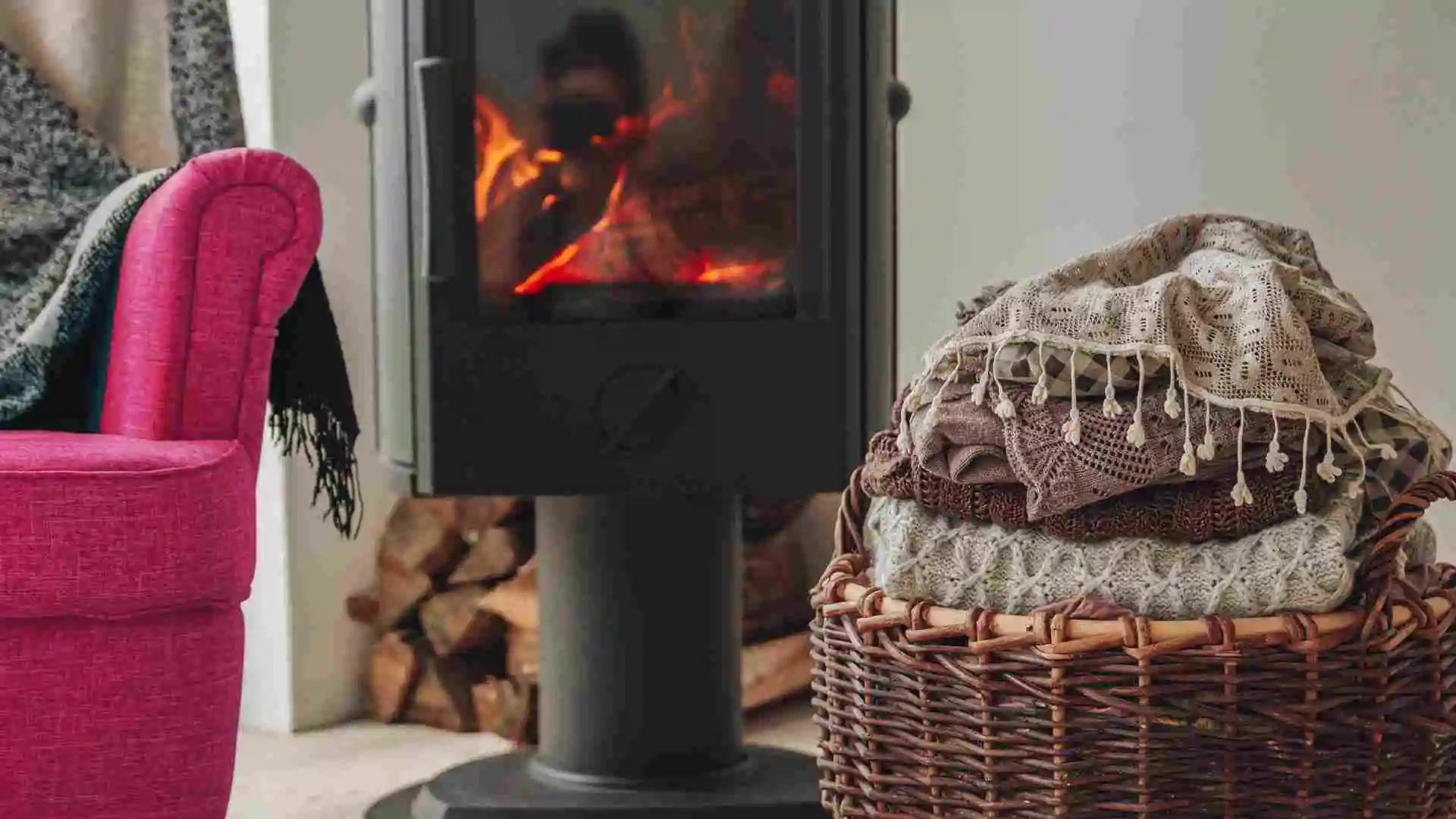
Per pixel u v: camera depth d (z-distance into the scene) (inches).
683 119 64.3
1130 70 80.7
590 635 65.9
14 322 65.8
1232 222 47.2
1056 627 38.4
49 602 50.8
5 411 61.2
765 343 62.3
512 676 84.4
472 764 70.4
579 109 63.7
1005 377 42.4
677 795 64.2
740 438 62.4
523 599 82.9
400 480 64.1
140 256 58.4
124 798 52.7
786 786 65.4
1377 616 38.1
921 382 44.4
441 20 61.6
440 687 86.3
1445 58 71.8
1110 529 41.6
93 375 64.3
